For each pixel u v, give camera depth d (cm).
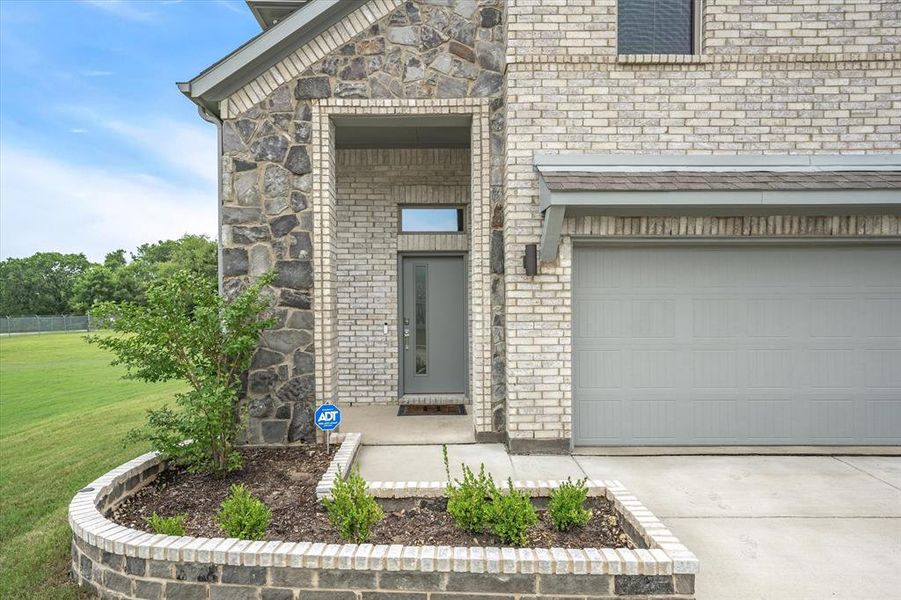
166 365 456
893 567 337
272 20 684
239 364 521
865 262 576
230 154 578
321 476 475
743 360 580
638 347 579
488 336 589
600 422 580
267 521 348
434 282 849
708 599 303
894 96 561
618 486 397
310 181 582
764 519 404
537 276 560
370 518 342
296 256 580
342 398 816
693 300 579
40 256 7519
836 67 560
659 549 299
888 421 577
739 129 560
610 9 558
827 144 560
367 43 584
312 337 580
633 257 578
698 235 557
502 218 588
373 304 822
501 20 588
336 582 293
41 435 848
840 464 529
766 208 523
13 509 530
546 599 286
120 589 313
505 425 589
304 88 581
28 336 4000
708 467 520
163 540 312
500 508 339
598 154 557
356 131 722
